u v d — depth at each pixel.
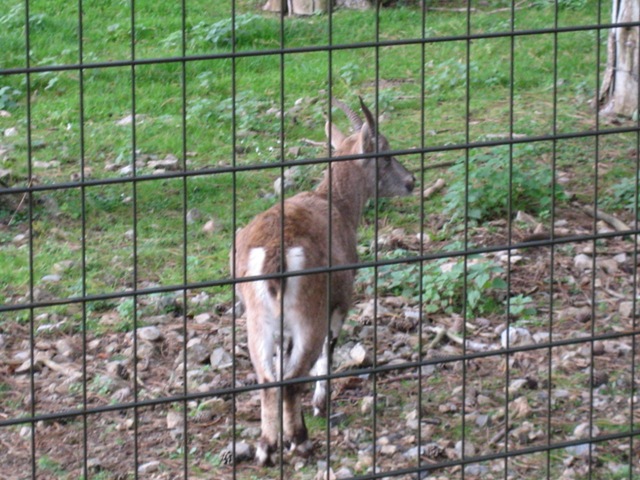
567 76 17.27
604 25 5.86
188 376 8.95
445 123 15.26
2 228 12.01
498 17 20.50
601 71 17.33
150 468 7.55
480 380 8.92
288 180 13.21
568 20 20.05
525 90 16.72
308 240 7.77
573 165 13.77
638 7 15.13
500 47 18.59
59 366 9.05
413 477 7.46
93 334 9.66
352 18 20.53
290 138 14.82
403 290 10.59
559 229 11.99
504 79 17.09
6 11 20.11
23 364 9.06
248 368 9.16
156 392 8.67
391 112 15.87
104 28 19.66
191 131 14.95
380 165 10.89
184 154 5.31
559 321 9.99
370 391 8.74
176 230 12.05
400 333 9.77
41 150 14.17
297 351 7.70
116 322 9.88
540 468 7.59
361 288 10.60
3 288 10.50
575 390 8.73
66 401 8.52
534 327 9.90
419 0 21.86
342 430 8.16
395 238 11.66
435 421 8.24
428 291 10.23
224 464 7.67
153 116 15.66
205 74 16.97
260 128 15.11
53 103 16.02
